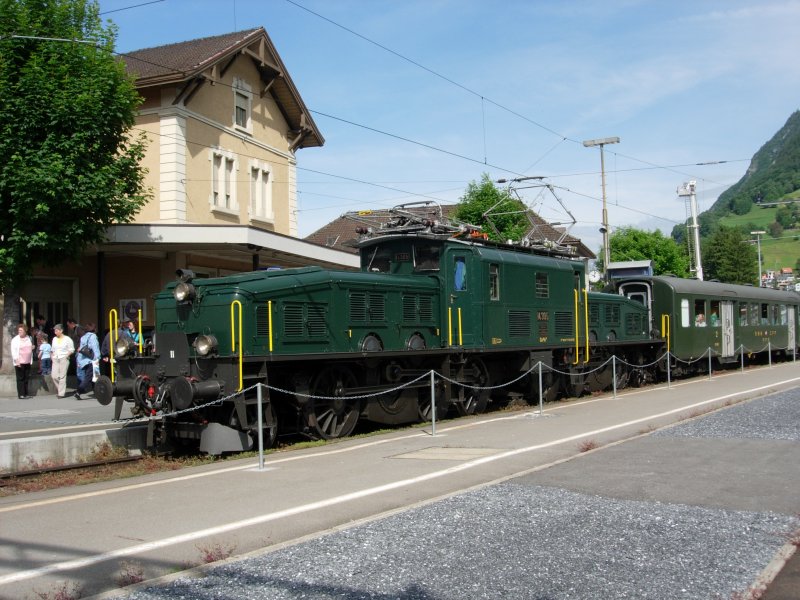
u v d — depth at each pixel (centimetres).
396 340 1430
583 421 1412
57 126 1702
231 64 2494
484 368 1661
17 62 1722
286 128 2912
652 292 2530
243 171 2630
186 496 844
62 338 1794
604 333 2128
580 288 1980
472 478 912
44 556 629
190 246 2033
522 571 570
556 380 1869
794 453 1033
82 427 1312
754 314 3094
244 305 1151
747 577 557
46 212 1666
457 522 705
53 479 1010
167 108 2280
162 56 2525
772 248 14525
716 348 2716
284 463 1042
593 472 926
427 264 1546
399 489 856
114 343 1213
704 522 703
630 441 1152
